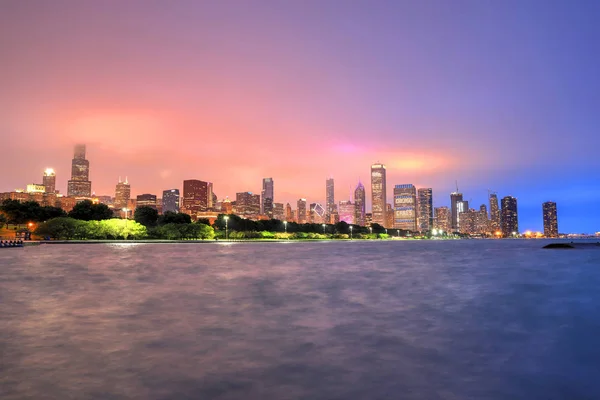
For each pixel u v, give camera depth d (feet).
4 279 103.04
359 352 37.86
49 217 577.43
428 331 46.60
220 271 129.90
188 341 41.55
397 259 208.03
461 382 30.25
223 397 27.12
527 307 63.46
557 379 31.01
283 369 32.86
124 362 34.40
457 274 122.93
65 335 43.88
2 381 29.86
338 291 82.58
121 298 71.92
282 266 153.38
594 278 111.34
